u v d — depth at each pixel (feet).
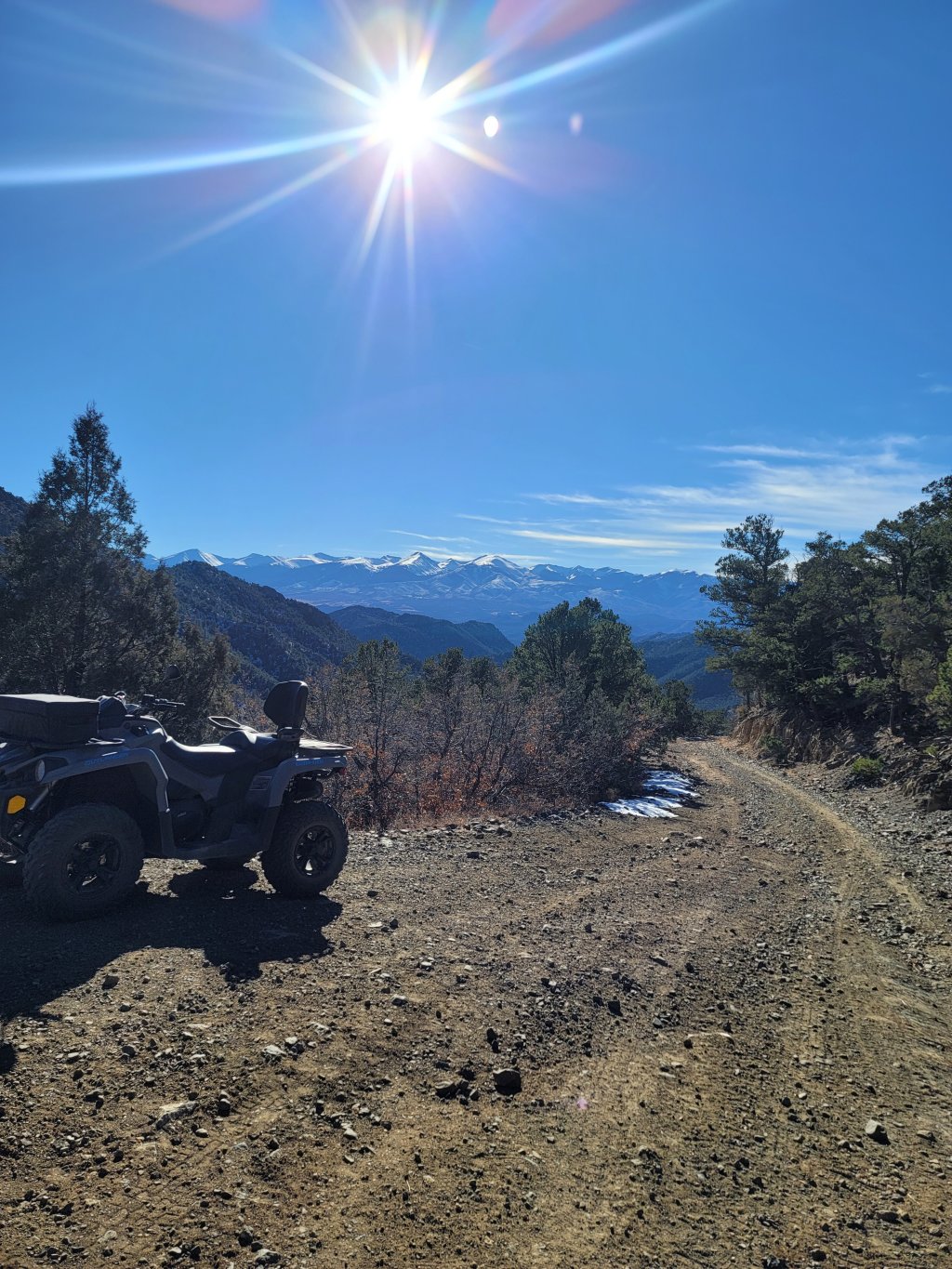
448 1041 14.37
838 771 104.37
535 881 28.66
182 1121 10.40
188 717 88.43
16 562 84.53
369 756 57.98
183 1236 8.36
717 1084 14.75
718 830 54.44
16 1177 8.85
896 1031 19.06
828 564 140.97
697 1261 9.48
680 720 225.15
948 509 123.03
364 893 23.22
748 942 25.44
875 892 36.70
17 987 13.46
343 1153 10.42
